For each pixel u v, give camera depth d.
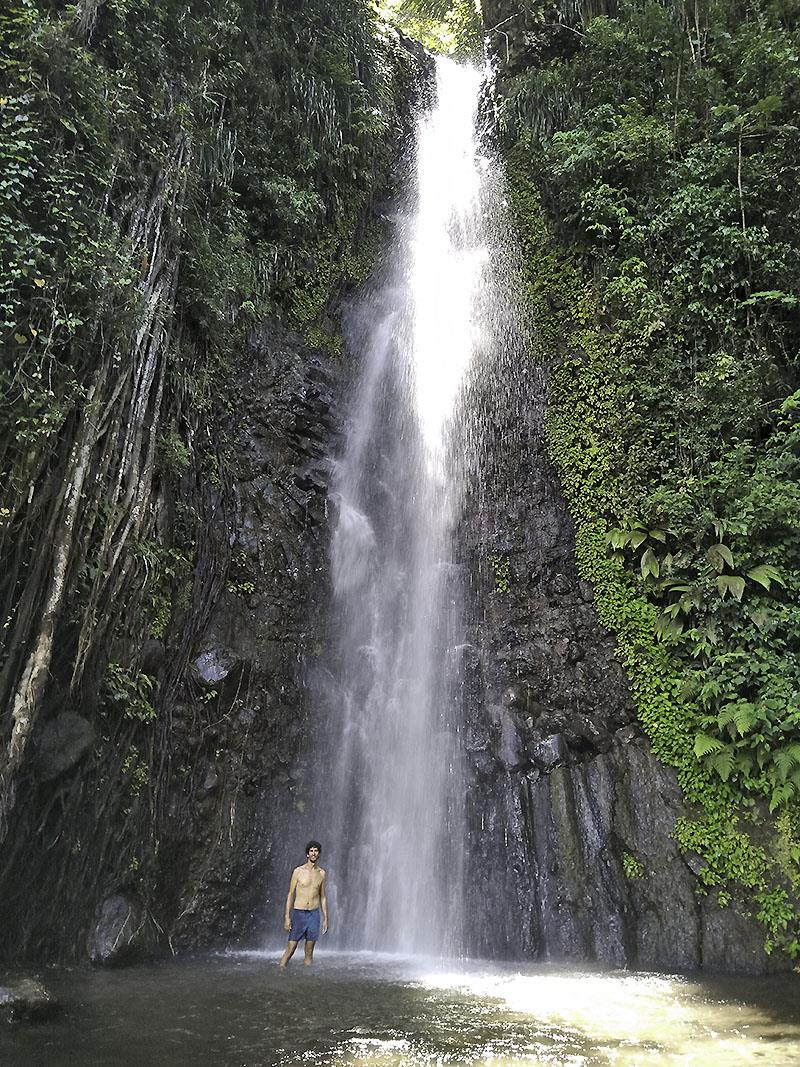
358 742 11.27
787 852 9.15
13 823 7.29
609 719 10.91
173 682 9.72
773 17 15.17
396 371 15.63
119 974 7.48
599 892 9.50
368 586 13.04
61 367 8.31
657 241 13.25
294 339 14.12
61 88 9.37
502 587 12.66
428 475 14.38
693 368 12.39
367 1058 5.16
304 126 15.23
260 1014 6.18
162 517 9.88
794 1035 5.98
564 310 14.17
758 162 13.23
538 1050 5.43
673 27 15.55
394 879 10.23
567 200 14.59
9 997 5.86
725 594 10.54
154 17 11.95
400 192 18.34
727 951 8.85
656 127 14.04
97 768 8.27
